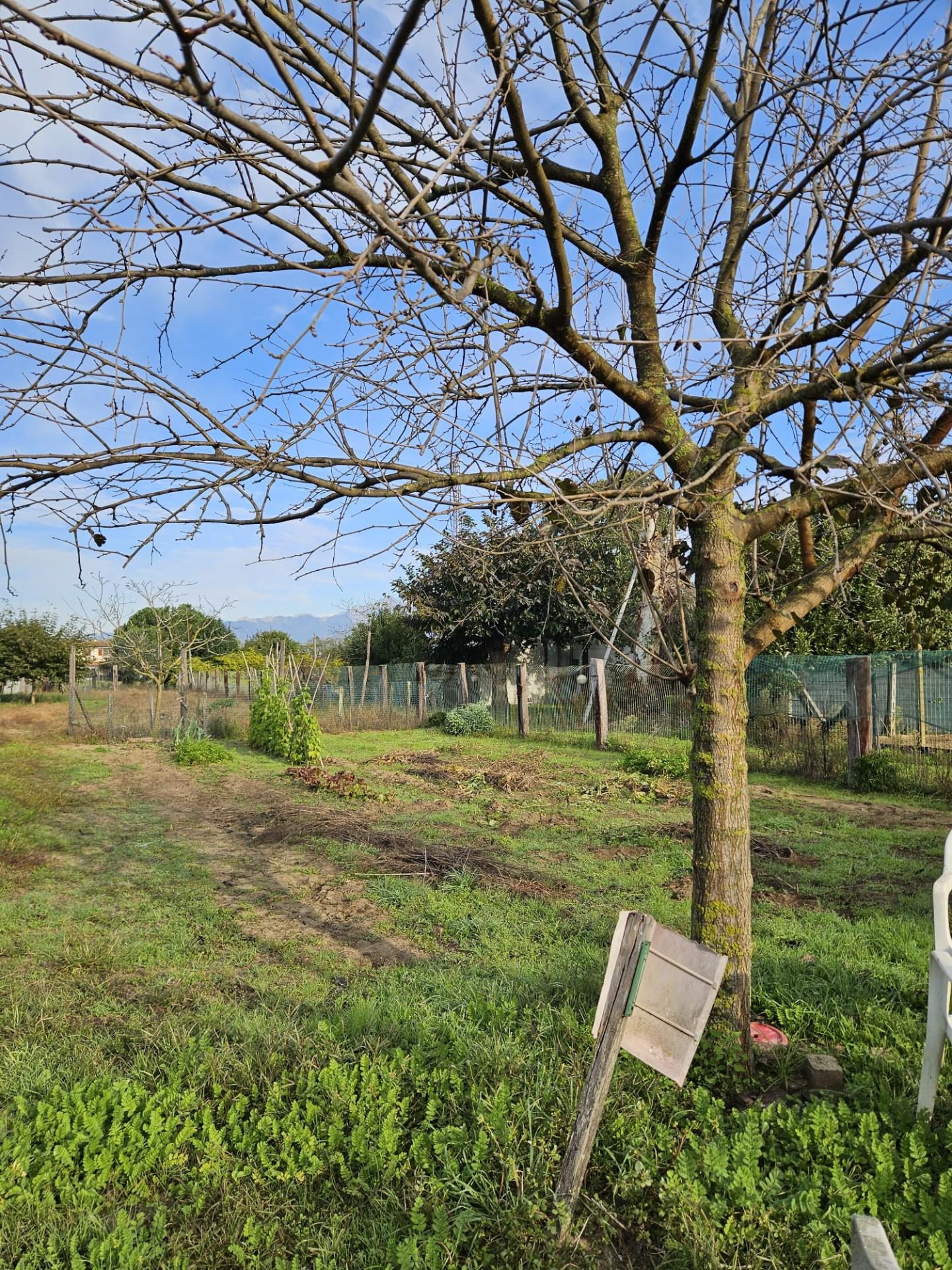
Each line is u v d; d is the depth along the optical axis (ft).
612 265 11.71
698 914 11.92
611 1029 8.84
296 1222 9.26
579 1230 8.73
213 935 19.39
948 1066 11.50
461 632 77.00
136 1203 9.71
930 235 8.27
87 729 70.08
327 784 39.86
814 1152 9.57
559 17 9.49
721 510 11.78
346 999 15.07
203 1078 12.08
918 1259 7.71
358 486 9.08
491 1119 10.13
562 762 48.47
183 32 4.78
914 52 7.89
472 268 6.69
